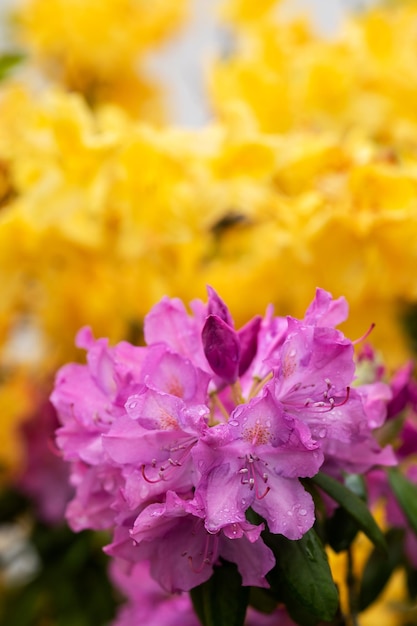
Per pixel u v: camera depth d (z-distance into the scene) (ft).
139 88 4.34
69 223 3.16
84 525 2.13
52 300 3.32
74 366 2.12
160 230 3.17
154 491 1.95
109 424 2.05
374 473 2.45
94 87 4.30
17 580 3.88
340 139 3.64
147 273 3.25
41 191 3.16
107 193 3.17
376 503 2.58
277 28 3.88
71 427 2.09
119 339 3.34
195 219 3.17
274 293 3.26
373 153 3.20
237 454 1.91
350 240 3.08
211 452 1.89
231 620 2.03
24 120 3.42
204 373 1.98
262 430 1.90
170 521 1.97
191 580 2.01
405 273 3.10
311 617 2.10
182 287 3.29
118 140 3.16
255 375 2.07
